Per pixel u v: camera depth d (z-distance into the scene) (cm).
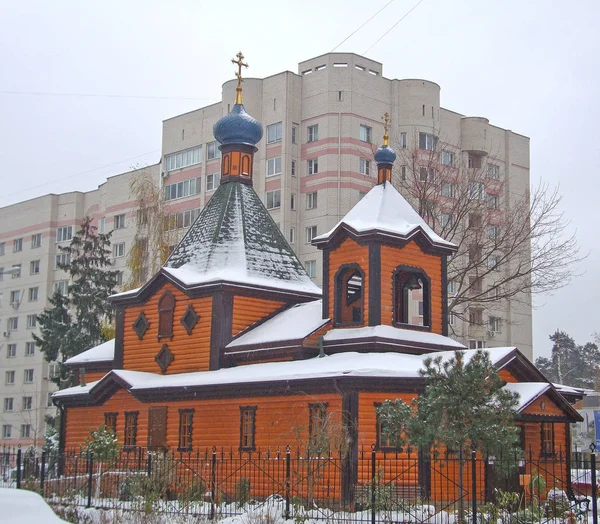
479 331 7025
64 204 8675
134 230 7881
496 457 2439
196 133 7400
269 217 4403
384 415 2581
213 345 3888
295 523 2491
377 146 6550
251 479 3466
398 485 3119
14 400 8656
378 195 3884
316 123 6700
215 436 3662
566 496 2964
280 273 4194
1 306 8975
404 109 6869
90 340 6275
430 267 3841
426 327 3762
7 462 3634
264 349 3744
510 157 7388
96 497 3141
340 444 2889
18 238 8944
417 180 5303
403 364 3294
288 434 3381
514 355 3350
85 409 4316
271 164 6800
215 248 4156
